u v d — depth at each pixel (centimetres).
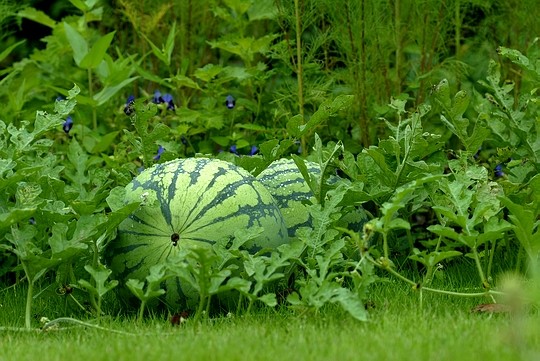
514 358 314
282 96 665
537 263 438
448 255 420
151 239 437
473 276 516
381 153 503
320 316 405
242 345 346
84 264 474
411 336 359
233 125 714
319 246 443
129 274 442
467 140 518
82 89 754
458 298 454
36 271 429
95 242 439
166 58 689
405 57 756
